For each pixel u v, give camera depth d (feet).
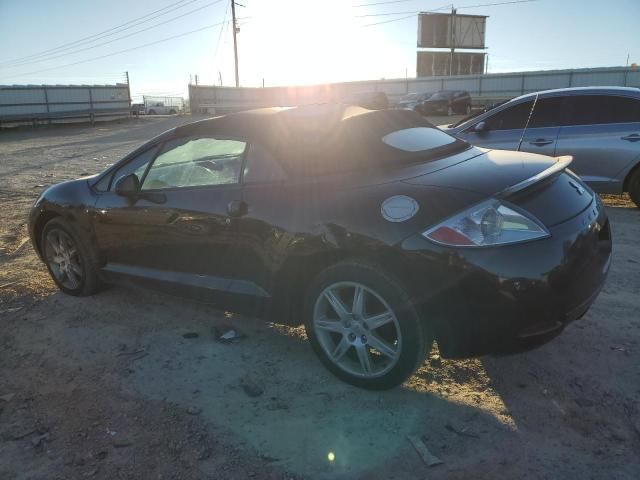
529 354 11.21
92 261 14.28
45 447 8.70
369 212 9.23
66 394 10.22
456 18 179.01
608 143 22.63
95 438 8.90
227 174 11.42
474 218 8.57
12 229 22.85
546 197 9.45
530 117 23.88
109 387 10.42
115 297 14.93
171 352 11.74
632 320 12.63
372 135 10.96
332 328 10.07
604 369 10.59
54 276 15.33
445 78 151.64
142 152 13.21
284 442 8.70
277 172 10.71
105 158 53.31
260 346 11.96
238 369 10.98
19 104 113.70
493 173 9.76
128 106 141.69
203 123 12.28
